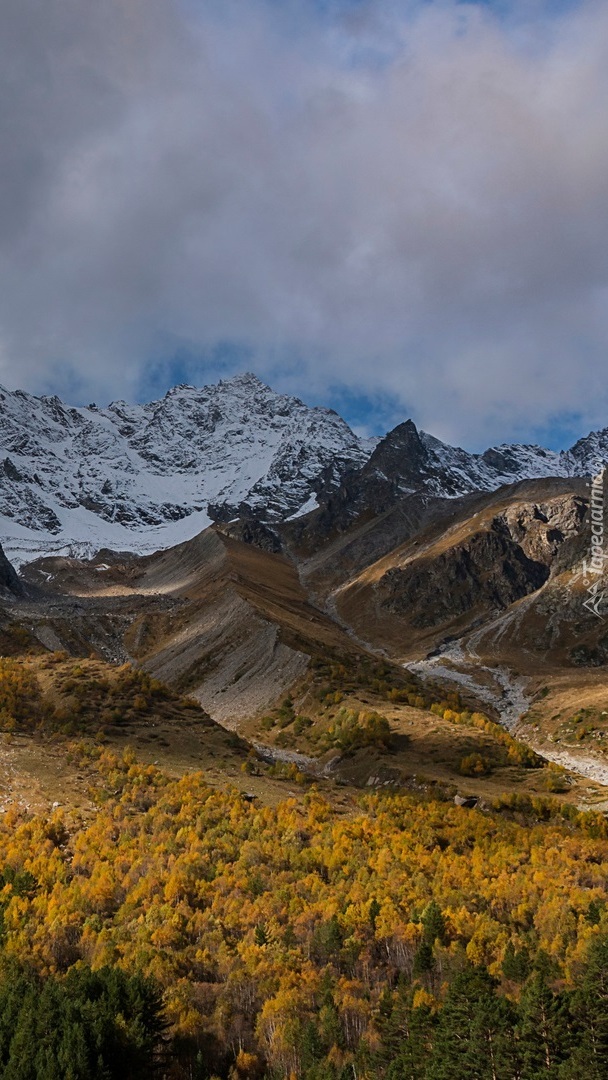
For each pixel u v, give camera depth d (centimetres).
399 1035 4872
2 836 7212
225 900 6172
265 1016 5094
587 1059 4488
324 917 5947
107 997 5066
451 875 6588
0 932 5706
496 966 5338
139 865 6662
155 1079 4822
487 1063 4609
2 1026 4941
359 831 7525
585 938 5359
